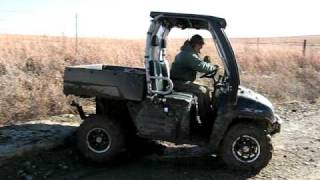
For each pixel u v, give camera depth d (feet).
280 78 46.06
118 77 20.76
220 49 20.07
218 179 19.63
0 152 20.34
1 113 25.84
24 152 20.70
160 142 24.22
